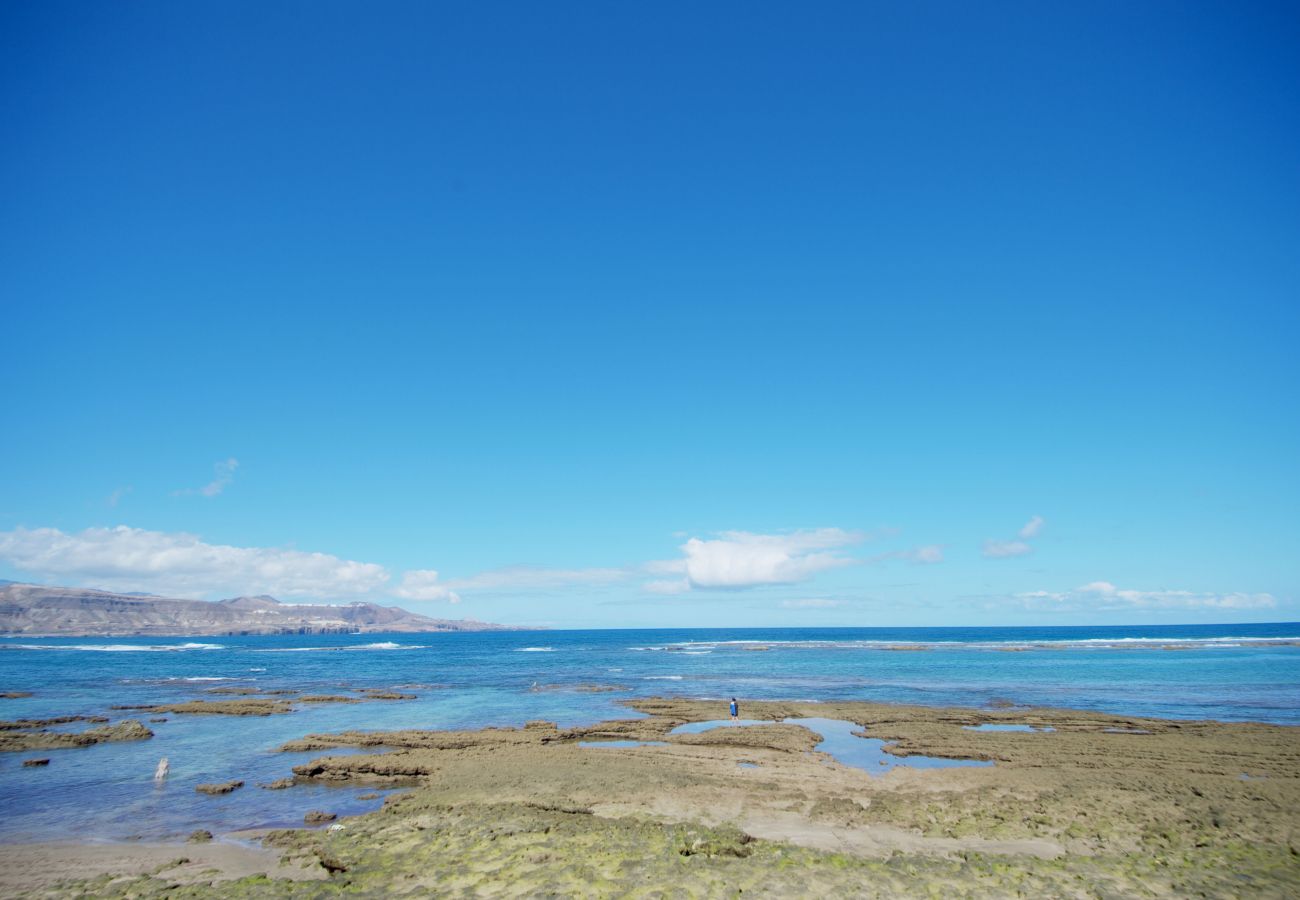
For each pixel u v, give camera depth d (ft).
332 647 556.92
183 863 57.47
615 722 133.28
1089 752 101.30
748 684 216.33
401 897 47.60
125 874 54.60
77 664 321.73
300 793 82.28
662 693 194.29
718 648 470.39
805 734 117.70
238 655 418.10
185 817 72.59
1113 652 366.43
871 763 96.84
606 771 88.02
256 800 79.30
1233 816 64.49
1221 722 130.93
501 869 51.85
